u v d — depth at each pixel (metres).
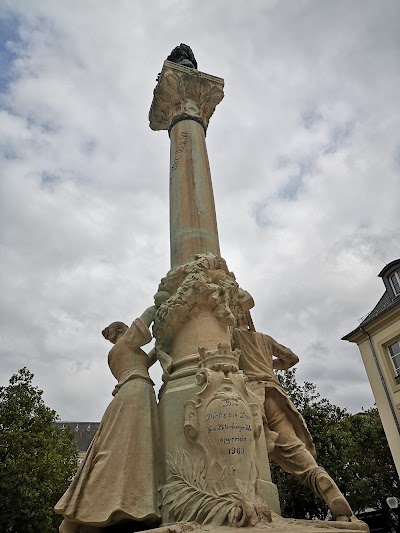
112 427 4.05
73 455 25.17
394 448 20.50
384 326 22.09
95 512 3.55
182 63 7.94
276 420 4.57
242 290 5.32
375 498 20.83
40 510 18.95
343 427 21.25
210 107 7.62
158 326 4.82
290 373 20.88
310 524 3.32
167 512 3.55
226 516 3.24
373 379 22.27
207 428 3.70
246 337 5.10
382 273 23.80
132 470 3.80
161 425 4.16
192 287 4.78
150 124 8.01
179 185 6.36
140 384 4.36
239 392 3.95
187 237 5.78
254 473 3.53
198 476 3.57
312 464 4.15
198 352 4.41
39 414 20.33
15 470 18.30
